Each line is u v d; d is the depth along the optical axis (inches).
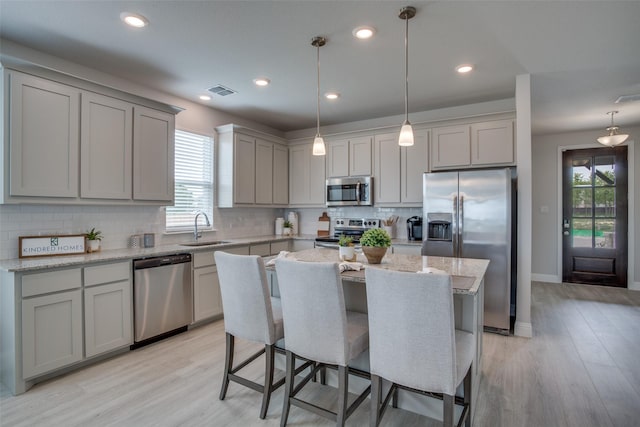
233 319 84.2
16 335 89.4
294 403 75.9
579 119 189.5
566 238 222.4
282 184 201.5
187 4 86.0
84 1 84.4
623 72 128.0
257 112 179.3
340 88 145.2
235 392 91.6
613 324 145.0
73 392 91.0
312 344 72.4
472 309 78.6
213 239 172.6
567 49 110.0
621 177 207.8
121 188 123.2
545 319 151.9
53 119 105.2
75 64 119.7
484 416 81.0
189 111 161.2
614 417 80.4
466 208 137.9
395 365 63.1
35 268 92.4
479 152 152.0
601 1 84.5
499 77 132.8
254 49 110.3
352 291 93.1
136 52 112.3
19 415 80.8
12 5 85.9
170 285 128.5
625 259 207.5
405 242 161.2
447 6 87.2
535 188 229.3
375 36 102.3
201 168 167.8
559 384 95.3
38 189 102.0
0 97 95.3
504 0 84.4
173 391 91.7
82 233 122.3
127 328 114.8
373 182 178.7
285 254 109.6
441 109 173.6
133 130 127.3
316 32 100.0
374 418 67.4
